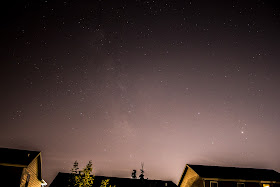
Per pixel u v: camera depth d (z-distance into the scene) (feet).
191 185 76.33
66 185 73.72
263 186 71.77
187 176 81.05
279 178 75.66
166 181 90.79
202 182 68.95
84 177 58.34
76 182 57.52
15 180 54.39
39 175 70.08
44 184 75.25
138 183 72.23
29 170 60.75
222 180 69.46
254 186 71.31
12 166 55.52
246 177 72.84
